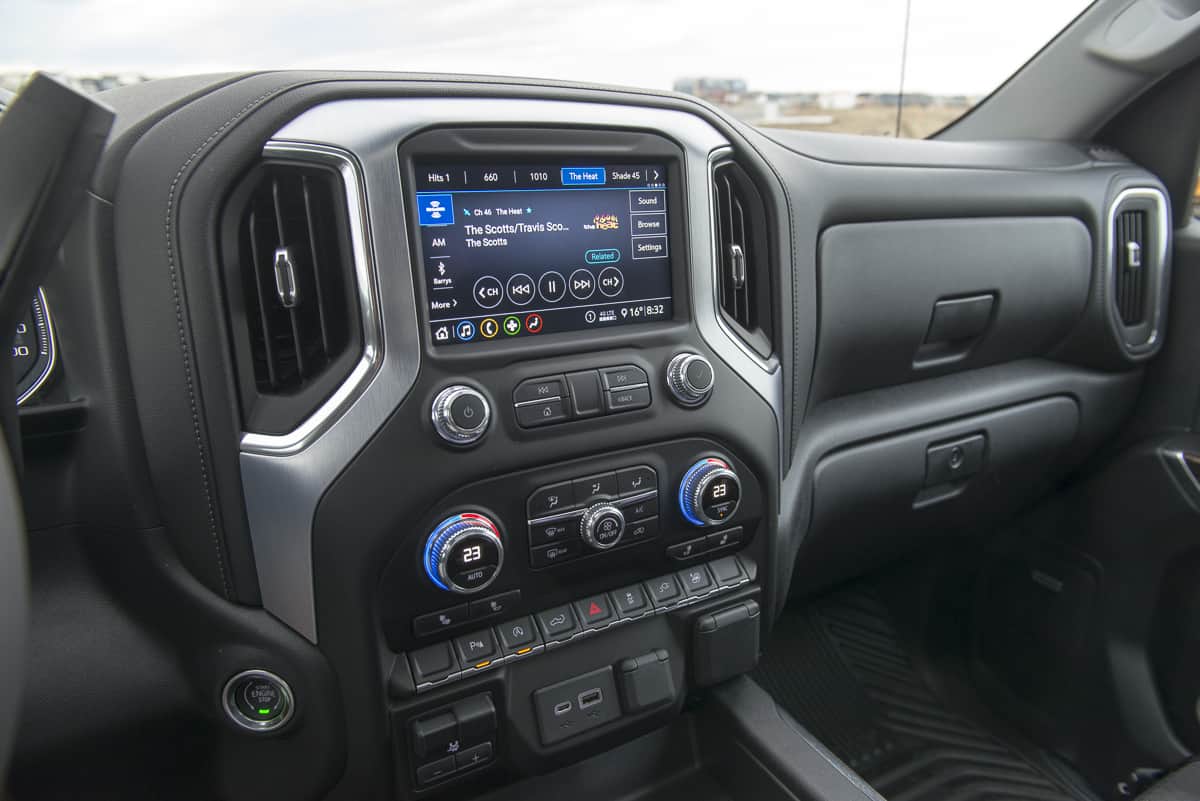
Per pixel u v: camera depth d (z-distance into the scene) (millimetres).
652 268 906
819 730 1457
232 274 725
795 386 1083
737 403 969
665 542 948
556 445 845
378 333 752
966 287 1298
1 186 470
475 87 789
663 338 905
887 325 1224
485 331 812
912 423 1295
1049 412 1455
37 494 769
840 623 1714
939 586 1748
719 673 1015
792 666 1584
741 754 1042
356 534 763
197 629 793
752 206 1014
